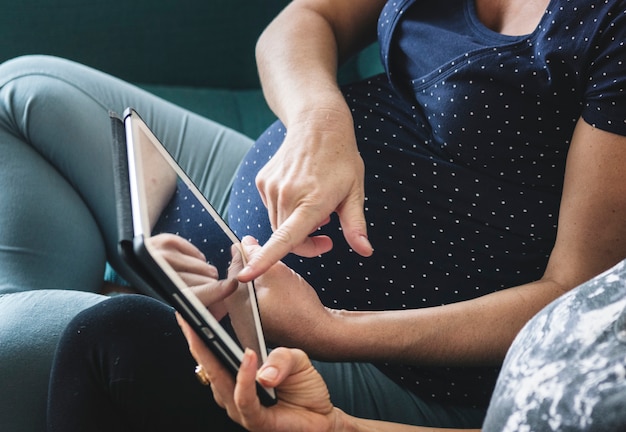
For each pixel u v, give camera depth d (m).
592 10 0.90
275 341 0.88
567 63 0.91
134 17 1.76
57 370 0.82
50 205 1.18
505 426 0.62
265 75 1.14
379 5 1.23
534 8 0.99
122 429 0.83
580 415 0.57
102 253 1.25
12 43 1.74
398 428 0.83
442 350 0.91
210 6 1.78
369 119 1.07
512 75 0.94
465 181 0.98
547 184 0.98
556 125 0.95
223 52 1.82
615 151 0.88
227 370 0.69
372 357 0.90
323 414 0.77
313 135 0.96
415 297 0.99
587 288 0.65
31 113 1.20
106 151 1.23
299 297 0.86
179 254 0.65
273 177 0.92
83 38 1.76
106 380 0.81
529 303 0.91
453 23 1.05
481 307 0.92
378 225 0.99
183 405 0.82
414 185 1.00
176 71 1.82
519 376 0.64
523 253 0.99
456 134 0.98
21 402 0.91
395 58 1.09
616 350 0.59
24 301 0.98
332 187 0.89
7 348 0.92
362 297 1.00
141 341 0.81
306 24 1.18
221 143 1.36
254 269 0.77
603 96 0.89
